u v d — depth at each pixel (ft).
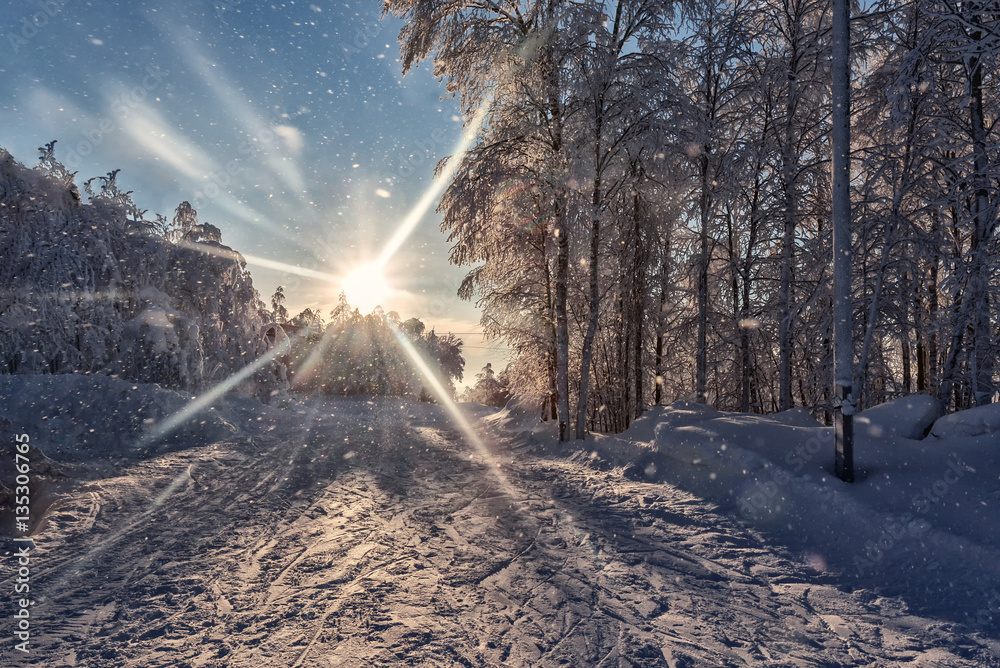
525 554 15.83
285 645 10.03
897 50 32.01
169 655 9.62
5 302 42.70
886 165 29.19
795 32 35.91
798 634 10.85
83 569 14.23
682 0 36.04
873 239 30.60
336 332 109.60
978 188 25.17
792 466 20.62
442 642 10.23
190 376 50.01
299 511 20.68
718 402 50.11
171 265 56.18
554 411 43.62
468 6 39.70
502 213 40.75
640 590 13.16
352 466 31.35
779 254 40.96
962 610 11.48
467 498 23.29
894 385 36.29
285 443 41.37
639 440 30.96
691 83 40.73
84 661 9.37
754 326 40.45
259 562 14.84
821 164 36.52
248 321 65.31
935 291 34.55
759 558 15.49
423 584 13.29
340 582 13.34
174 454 33.47
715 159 38.06
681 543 16.96
